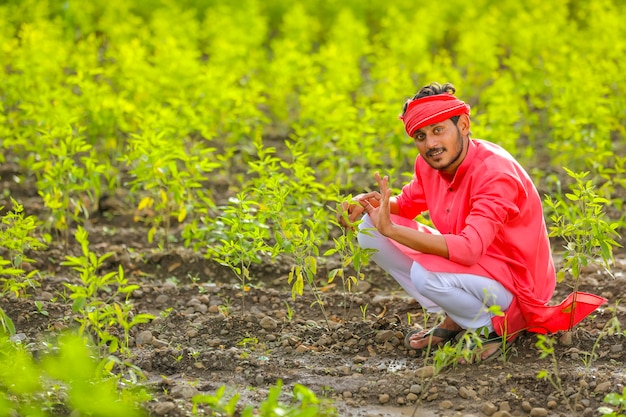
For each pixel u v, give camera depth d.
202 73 10.83
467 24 14.69
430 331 5.37
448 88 4.95
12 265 6.87
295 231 5.91
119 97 9.27
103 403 4.20
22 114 9.20
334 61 11.08
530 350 5.33
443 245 4.82
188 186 7.09
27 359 4.83
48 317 5.93
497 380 4.94
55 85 9.73
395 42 12.84
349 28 13.91
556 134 9.24
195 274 7.01
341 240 5.55
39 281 6.58
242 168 9.73
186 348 5.50
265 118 9.74
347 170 8.32
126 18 15.17
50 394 4.63
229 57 11.91
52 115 8.55
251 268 6.98
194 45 13.16
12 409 4.37
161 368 5.27
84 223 8.08
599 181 9.10
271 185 6.18
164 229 7.86
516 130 9.74
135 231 7.89
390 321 5.88
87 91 9.12
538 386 4.90
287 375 5.12
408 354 5.47
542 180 9.20
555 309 5.17
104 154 9.27
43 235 7.20
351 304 6.04
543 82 11.23
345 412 4.73
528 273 5.10
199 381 5.09
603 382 4.86
